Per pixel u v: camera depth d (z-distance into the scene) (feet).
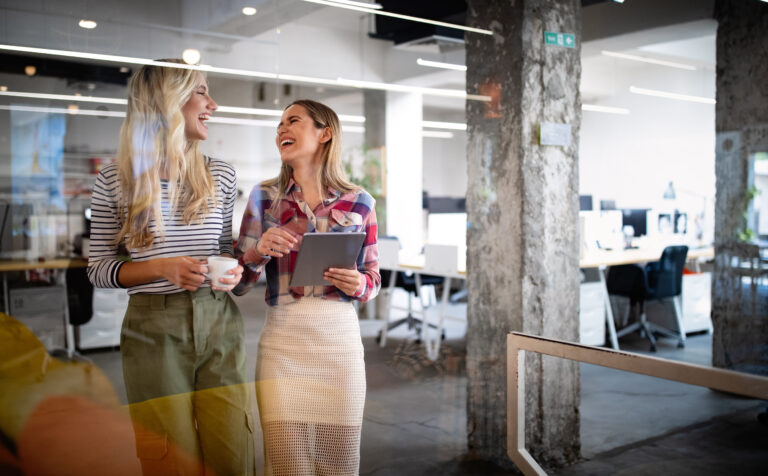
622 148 25.90
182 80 4.96
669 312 15.33
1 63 13.12
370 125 18.70
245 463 5.10
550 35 8.17
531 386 8.25
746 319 11.82
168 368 4.75
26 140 13.60
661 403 9.77
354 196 5.31
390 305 15.31
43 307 9.57
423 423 9.49
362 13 15.14
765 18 11.29
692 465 7.95
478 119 8.57
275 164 5.57
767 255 11.48
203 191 4.99
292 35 15.15
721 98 12.08
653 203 24.45
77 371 4.93
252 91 15.98
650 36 15.84
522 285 8.07
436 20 12.98
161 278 4.69
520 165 8.01
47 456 4.60
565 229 8.43
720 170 12.19
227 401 4.99
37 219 12.55
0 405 4.56
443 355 13.29
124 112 4.92
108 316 9.54
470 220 8.77
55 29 10.66
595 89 25.67
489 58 8.38
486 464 8.35
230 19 13.30
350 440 5.20
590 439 8.79
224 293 5.03
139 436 4.74
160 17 11.60
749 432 8.71
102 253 4.82
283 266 5.07
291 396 5.09
